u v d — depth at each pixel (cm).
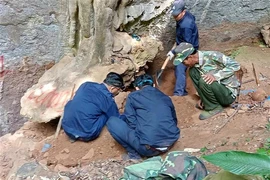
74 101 601
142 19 773
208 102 634
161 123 527
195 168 404
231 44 865
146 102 539
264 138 527
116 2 717
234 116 614
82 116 591
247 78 739
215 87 608
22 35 761
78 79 705
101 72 711
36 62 782
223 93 612
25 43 766
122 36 751
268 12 854
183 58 604
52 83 716
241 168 284
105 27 711
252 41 868
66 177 502
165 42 817
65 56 782
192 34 733
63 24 762
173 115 555
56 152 591
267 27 852
